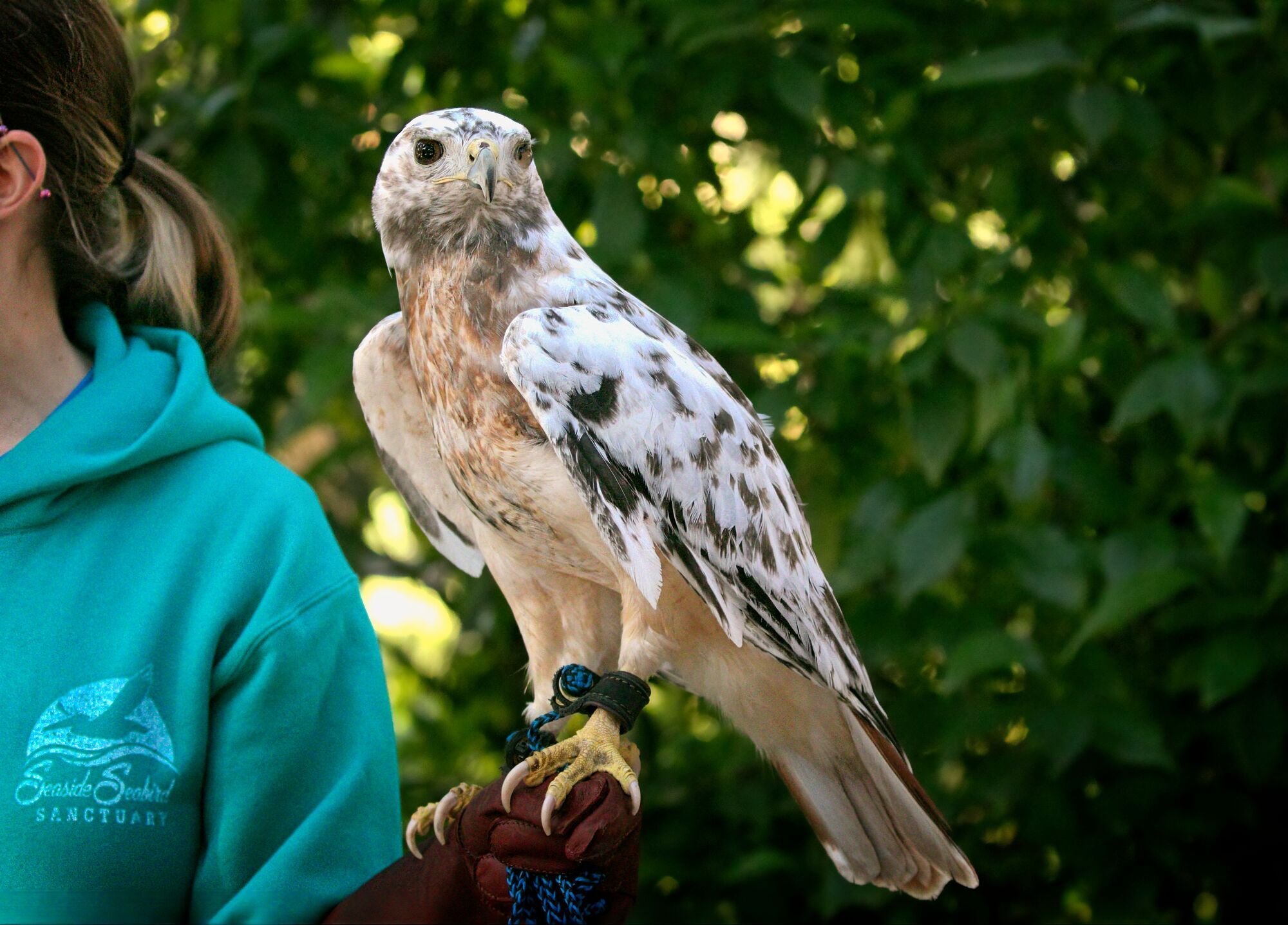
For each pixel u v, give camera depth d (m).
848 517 3.47
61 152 1.58
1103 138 3.14
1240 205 3.21
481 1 3.65
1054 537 3.10
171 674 1.48
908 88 3.51
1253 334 3.25
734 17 3.32
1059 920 3.54
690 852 3.59
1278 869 3.48
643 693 1.68
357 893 1.51
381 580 4.46
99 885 1.41
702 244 3.84
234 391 2.22
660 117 3.52
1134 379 3.32
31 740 1.43
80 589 1.50
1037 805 3.35
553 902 1.46
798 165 3.45
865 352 3.22
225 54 3.55
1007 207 3.57
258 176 3.31
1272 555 3.25
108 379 1.61
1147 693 3.49
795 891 3.58
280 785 1.51
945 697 3.41
